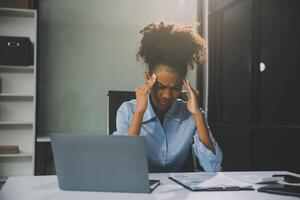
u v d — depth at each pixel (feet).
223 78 12.60
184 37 6.75
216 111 12.95
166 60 6.59
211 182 4.73
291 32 9.00
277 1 9.58
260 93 10.46
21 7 11.89
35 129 11.47
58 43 12.53
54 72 12.47
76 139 4.14
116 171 4.15
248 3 10.91
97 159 4.15
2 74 12.04
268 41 10.05
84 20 12.73
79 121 12.62
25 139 12.21
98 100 12.77
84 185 4.26
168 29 6.77
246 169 10.91
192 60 6.80
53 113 12.43
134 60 13.01
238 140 11.41
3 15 12.05
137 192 4.19
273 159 9.57
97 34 12.81
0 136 12.03
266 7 10.14
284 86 9.29
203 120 6.11
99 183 4.22
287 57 9.17
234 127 11.48
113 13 12.94
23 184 4.68
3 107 12.07
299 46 8.71
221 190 4.41
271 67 9.89
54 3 12.52
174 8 13.39
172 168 6.32
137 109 6.06
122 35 12.98
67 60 12.58
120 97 6.76
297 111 8.79
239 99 11.60
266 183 4.83
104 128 12.76
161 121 6.46
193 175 5.31
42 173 11.24
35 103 11.53
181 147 6.38
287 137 9.00
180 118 6.51
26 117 12.24
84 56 12.70
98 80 12.78
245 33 11.18
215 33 13.01
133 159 4.09
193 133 6.45
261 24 10.42
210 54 13.03
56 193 4.19
